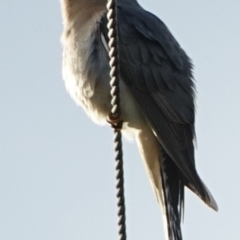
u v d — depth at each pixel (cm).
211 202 1056
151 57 1199
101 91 1155
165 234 1100
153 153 1171
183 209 1142
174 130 1156
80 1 1200
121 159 905
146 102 1170
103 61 1145
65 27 1208
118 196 895
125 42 1199
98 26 1154
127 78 1179
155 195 1178
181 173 1150
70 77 1189
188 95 1212
